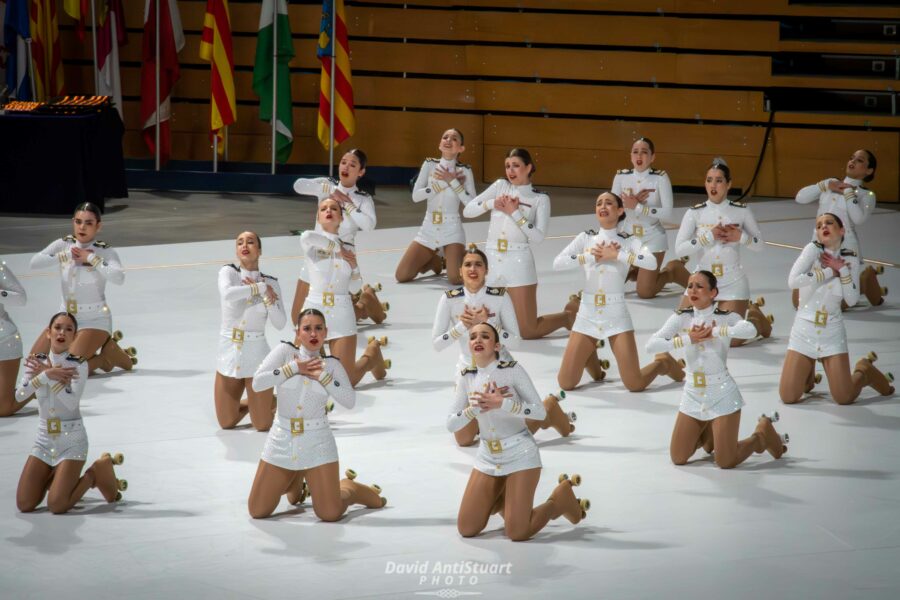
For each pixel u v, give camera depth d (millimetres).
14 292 33406
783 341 41562
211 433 32406
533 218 41344
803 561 23938
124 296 47812
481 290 32094
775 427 32719
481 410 24406
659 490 28078
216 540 25234
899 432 32219
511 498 24891
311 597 22359
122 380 37188
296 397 25891
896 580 23016
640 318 44781
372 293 44094
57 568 23750
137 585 22953
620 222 47656
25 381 26562
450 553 24484
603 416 33719
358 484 27031
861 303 47406
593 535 25406
